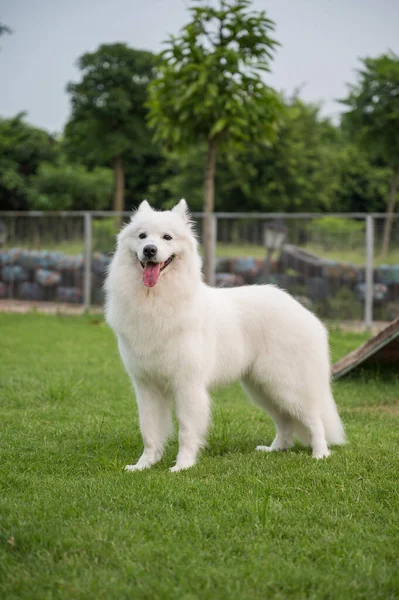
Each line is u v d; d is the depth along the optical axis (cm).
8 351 1138
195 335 545
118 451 596
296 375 584
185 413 549
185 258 543
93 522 414
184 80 1235
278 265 1498
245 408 802
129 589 331
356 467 536
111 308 550
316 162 3819
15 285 1828
